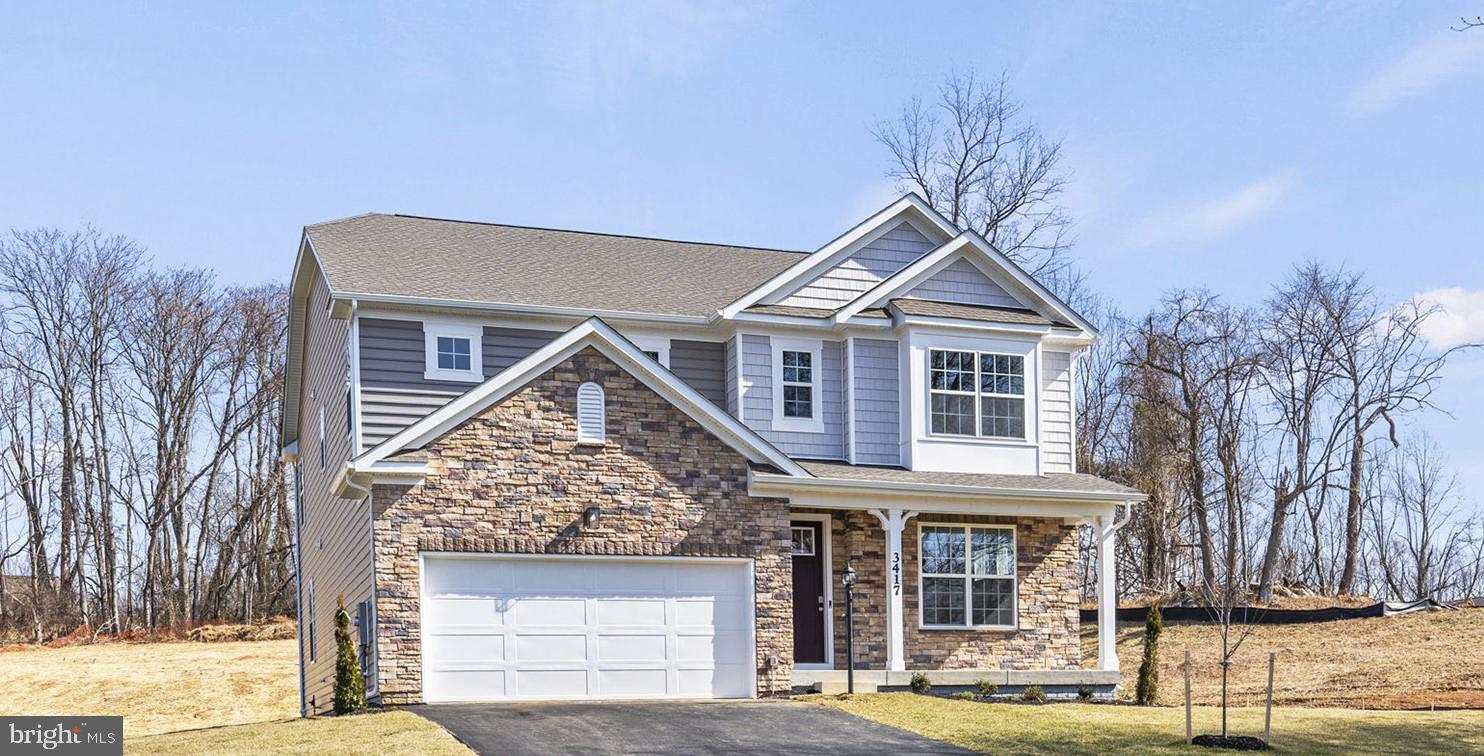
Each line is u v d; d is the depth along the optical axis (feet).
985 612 81.97
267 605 176.55
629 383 70.49
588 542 68.39
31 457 173.17
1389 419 142.92
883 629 79.82
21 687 116.78
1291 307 147.95
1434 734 62.80
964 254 86.33
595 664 68.13
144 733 102.01
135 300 176.45
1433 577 169.37
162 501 174.81
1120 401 155.53
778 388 82.43
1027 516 83.35
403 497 65.62
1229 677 96.89
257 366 180.86
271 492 176.04
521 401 68.33
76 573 171.83
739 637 71.20
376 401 75.36
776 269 94.12
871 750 55.36
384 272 79.46
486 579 66.74
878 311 83.71
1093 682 81.56
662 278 88.53
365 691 65.41
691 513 70.85
